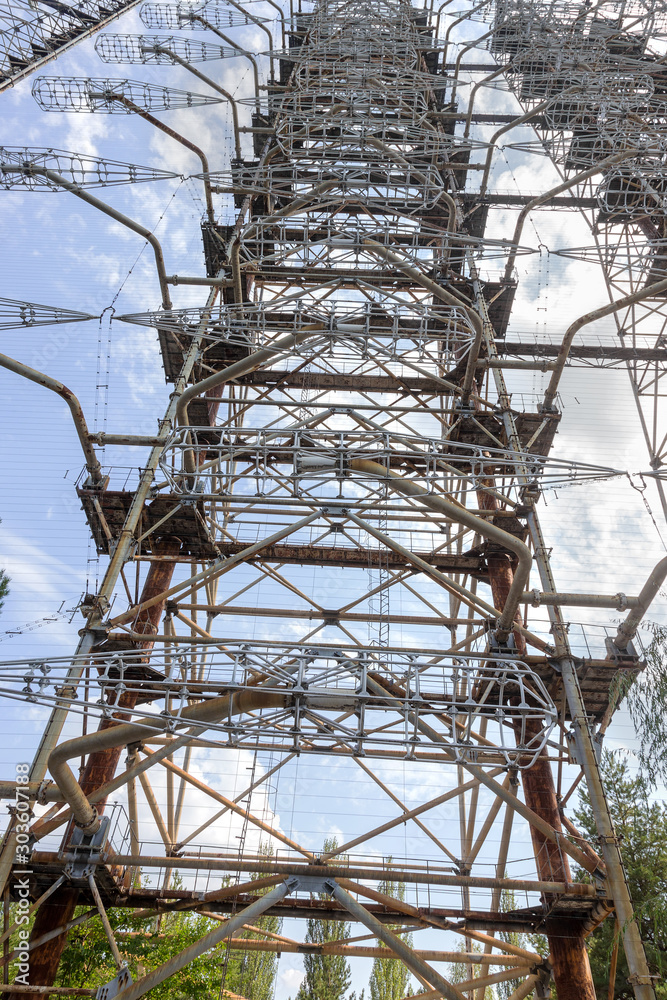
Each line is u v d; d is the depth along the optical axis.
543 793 17.61
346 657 15.48
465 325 24.05
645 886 23.39
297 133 29.19
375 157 29.28
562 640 17.45
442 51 38.44
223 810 20.36
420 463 25.42
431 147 31.23
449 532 28.70
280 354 20.95
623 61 34.75
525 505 20.47
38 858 15.07
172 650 15.31
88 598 17.44
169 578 21.66
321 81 33.19
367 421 19.67
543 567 18.95
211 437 25.86
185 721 14.59
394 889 31.89
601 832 15.25
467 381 23.48
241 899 17.19
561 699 18.34
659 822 25.06
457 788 19.34
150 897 16.73
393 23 38.34
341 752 15.08
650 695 16.31
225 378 20.55
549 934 15.84
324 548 23.19
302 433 18.30
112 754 18.27
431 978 14.80
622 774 26.61
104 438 19.80
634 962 13.92
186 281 23.98
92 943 20.72
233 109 30.52
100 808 16.78
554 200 33.12
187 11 34.03
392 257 22.83
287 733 14.80
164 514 20.62
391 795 20.80
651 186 29.86
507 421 22.38
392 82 34.09
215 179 25.83
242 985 34.28
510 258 27.50
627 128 30.23
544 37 34.88
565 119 33.88
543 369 23.36
